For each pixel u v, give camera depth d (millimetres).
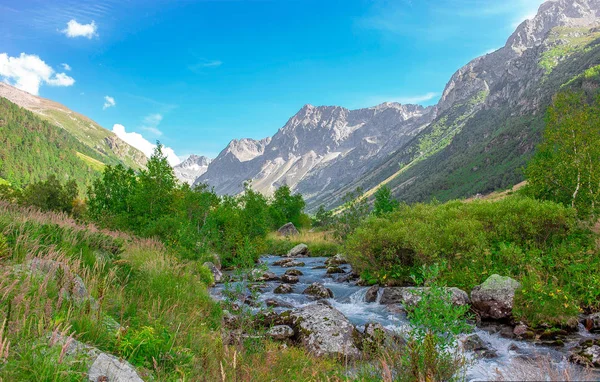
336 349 8484
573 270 11789
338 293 16219
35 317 4613
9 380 3471
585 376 4562
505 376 5125
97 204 32344
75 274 6746
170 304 8695
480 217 17047
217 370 5441
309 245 38312
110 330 5605
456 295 11430
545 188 20891
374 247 17203
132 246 13773
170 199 25625
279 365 6945
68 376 3701
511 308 10641
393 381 5457
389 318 12062
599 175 18031
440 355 5801
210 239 19031
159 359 5352
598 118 19094
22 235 8070
